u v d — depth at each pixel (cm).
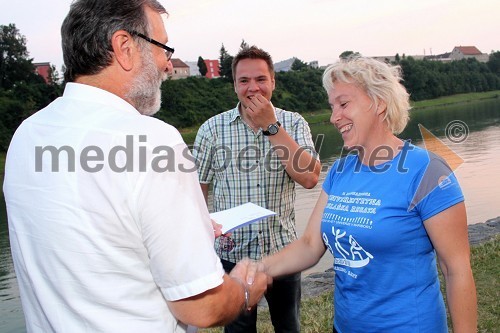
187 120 5053
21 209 162
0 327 848
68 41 163
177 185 153
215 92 5756
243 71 347
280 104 4800
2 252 1441
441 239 205
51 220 153
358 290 221
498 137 3194
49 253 154
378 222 211
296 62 8931
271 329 454
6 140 4941
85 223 149
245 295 186
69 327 155
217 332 463
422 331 210
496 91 9288
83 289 152
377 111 221
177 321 166
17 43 7031
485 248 658
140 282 156
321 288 636
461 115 5512
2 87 6500
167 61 178
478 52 13662
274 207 351
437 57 13825
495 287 506
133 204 147
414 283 211
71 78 169
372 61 225
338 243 227
